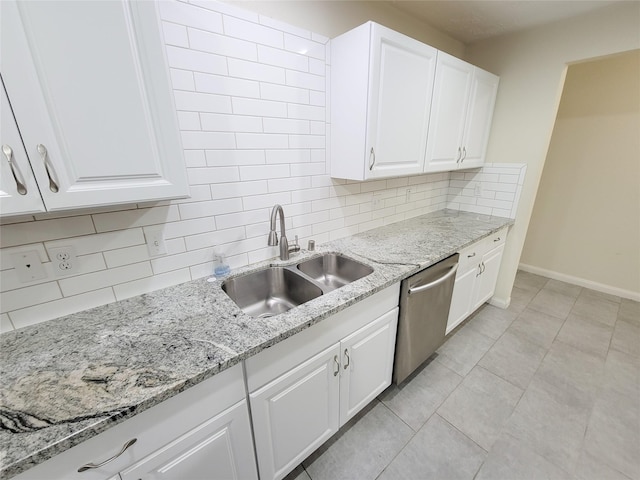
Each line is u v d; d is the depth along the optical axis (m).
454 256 1.75
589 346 2.13
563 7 1.74
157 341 0.91
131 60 0.76
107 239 1.08
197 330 0.97
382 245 1.79
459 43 2.32
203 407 0.85
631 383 1.79
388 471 1.32
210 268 1.37
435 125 1.79
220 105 1.21
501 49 2.21
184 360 0.83
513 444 1.43
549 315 2.54
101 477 0.71
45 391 0.73
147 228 1.16
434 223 2.29
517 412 1.60
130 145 0.80
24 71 0.63
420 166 1.80
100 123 0.75
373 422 1.55
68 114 0.70
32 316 1.00
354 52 1.37
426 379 1.85
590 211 2.90
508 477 1.29
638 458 1.35
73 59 0.68
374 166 1.52
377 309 1.37
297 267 1.56
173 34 1.04
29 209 0.70
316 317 1.03
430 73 1.62
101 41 0.71
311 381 1.16
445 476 1.30
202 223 1.29
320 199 1.71
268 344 0.91
